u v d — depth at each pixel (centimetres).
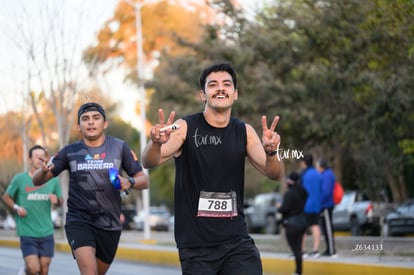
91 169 1145
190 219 885
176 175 905
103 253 1159
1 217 8481
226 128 902
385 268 1916
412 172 4356
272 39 3039
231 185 893
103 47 4553
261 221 5184
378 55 2781
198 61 3372
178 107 3556
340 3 2758
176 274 2356
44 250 1562
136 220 7012
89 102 1179
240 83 3123
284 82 3138
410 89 2675
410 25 2606
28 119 4822
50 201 1564
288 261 2292
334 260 2148
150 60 5422
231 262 881
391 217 3662
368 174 3052
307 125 3095
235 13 3184
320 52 2947
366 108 2908
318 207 2295
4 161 5069
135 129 6844
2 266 2636
